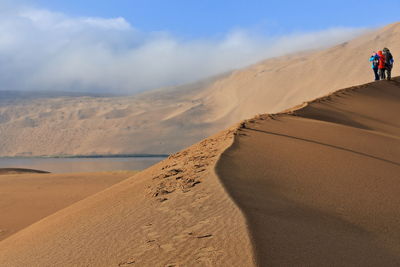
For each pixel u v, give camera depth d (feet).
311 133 48.98
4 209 61.62
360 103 90.12
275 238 16.70
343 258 16.42
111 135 646.74
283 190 25.39
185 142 596.29
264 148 36.14
